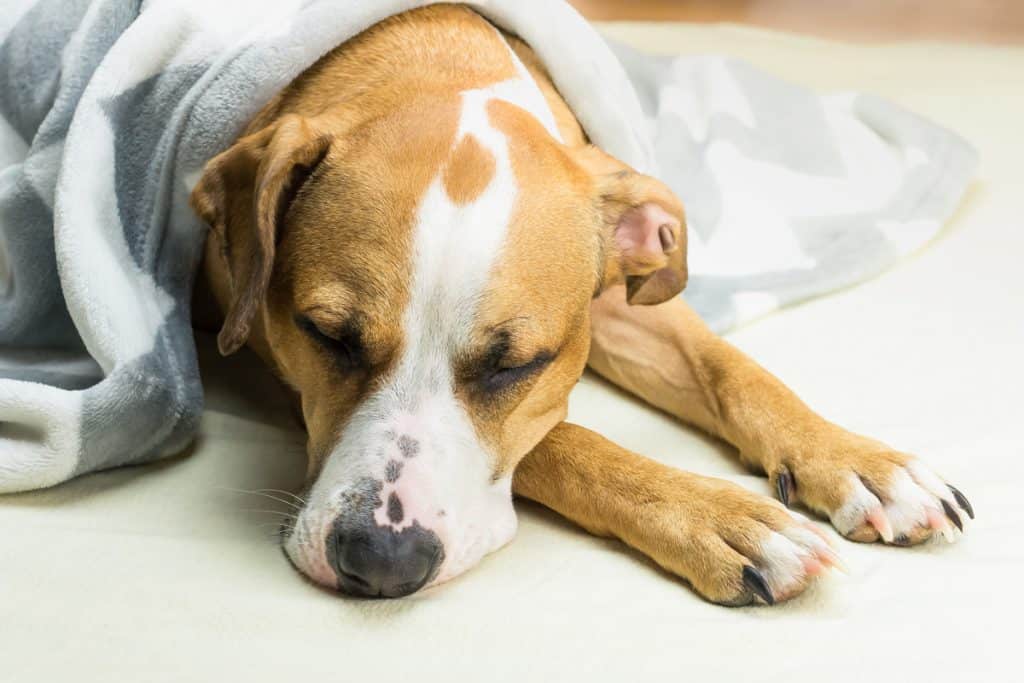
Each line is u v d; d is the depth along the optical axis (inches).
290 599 27.5
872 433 34.1
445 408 28.3
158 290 32.8
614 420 35.1
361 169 29.1
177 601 27.3
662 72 50.0
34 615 26.8
